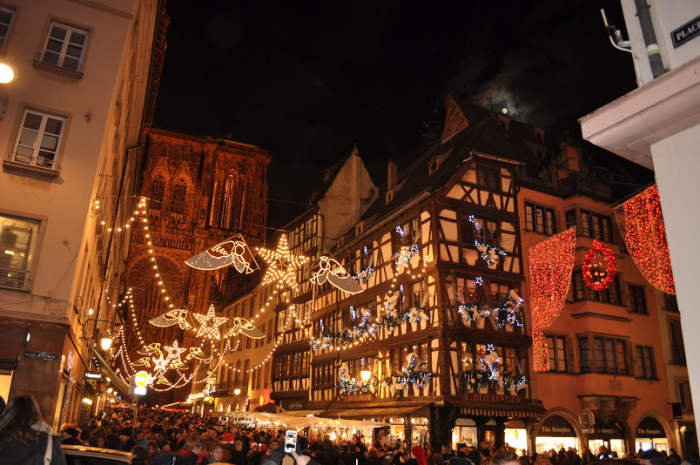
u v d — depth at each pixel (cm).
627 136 340
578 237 2430
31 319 1164
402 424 2269
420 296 2281
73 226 1268
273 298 4003
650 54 354
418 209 2370
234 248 1465
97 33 1426
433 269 2189
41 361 1150
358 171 3747
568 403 2250
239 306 4900
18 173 1252
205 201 7000
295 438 366
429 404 2039
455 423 2088
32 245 1231
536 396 2191
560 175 2691
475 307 2139
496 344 2198
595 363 2284
